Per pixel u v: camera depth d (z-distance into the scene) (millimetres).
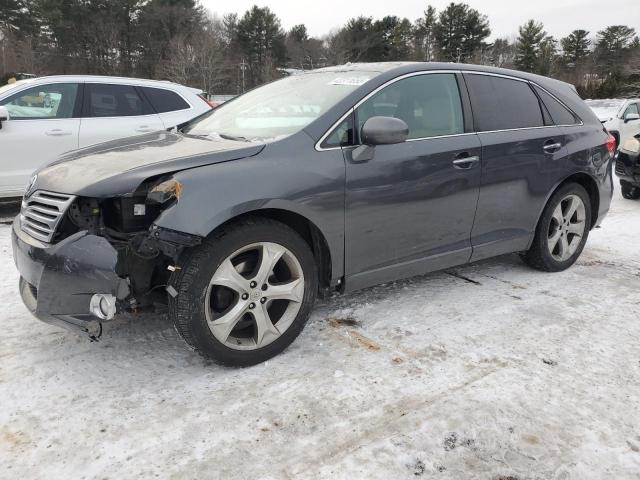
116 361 2947
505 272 4520
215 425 2422
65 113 6391
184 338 2703
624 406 2615
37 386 2697
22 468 2148
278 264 2990
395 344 3186
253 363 2900
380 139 3027
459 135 3643
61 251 2557
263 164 2807
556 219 4395
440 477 2145
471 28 61750
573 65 70375
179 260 2645
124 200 2670
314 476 2129
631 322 3557
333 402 2600
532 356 3074
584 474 2174
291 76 4113
